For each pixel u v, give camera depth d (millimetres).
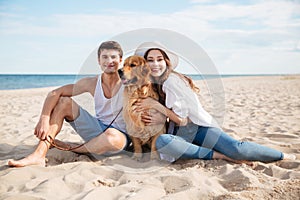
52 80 42688
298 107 6641
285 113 5844
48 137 2822
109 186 2334
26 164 2643
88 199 1982
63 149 3025
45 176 2445
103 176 2529
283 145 3379
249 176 2369
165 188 2262
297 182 2256
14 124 5055
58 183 2256
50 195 2059
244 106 7051
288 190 2117
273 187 2174
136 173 2582
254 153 2764
